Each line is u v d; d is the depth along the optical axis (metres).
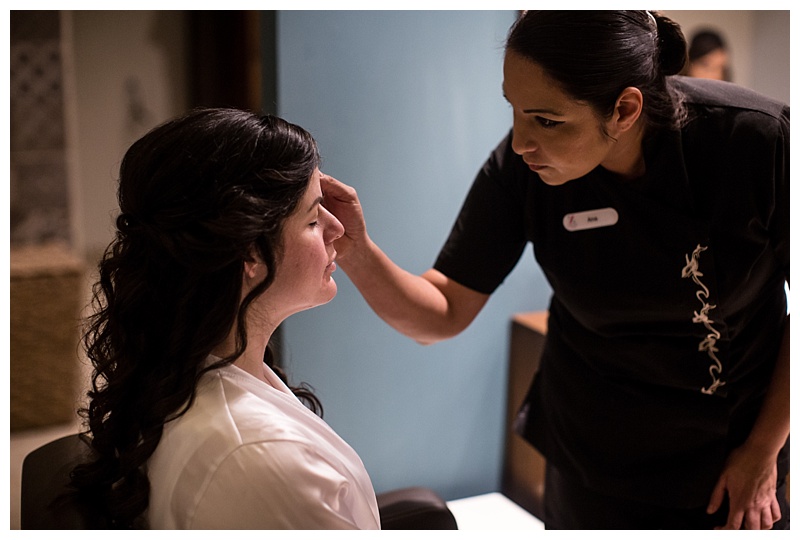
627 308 1.44
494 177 1.54
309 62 2.04
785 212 1.34
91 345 1.07
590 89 1.16
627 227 1.39
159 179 0.93
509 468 2.58
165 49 4.02
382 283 1.48
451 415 2.47
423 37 2.17
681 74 1.46
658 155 1.33
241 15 3.61
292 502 0.89
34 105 3.89
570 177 1.26
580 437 1.59
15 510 2.28
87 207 4.09
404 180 2.22
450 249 1.60
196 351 0.95
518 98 1.19
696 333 1.42
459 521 2.40
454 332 1.60
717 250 1.36
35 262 3.00
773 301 1.47
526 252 2.50
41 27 3.82
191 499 0.91
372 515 1.03
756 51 3.02
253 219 0.92
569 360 1.60
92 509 1.00
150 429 0.96
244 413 0.93
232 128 0.95
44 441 2.92
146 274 0.96
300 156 0.98
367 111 2.13
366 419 2.34
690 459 1.51
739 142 1.32
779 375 1.43
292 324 2.20
